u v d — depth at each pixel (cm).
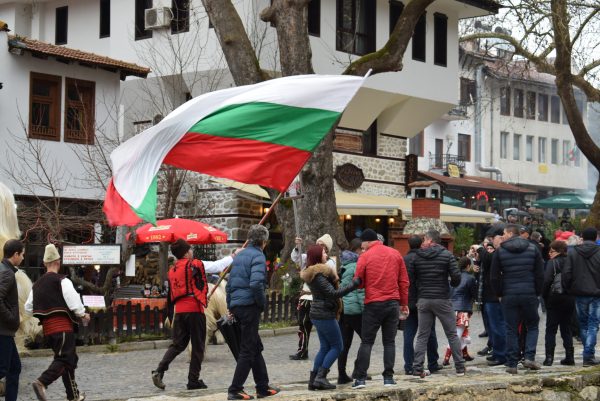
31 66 2519
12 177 2456
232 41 2270
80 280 1766
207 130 992
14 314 1003
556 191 6084
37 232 2347
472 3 3388
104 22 3228
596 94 3114
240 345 1058
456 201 4288
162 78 2958
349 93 1025
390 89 3203
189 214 2961
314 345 1797
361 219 3384
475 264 1714
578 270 1359
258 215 3003
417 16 2372
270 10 2278
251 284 1015
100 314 1750
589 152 2962
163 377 1390
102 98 2675
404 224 3431
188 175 2983
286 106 1011
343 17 3094
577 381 1195
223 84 2864
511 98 5672
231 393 1012
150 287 2005
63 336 1083
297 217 2073
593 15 2838
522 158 5756
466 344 1482
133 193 962
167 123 989
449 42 3481
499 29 4044
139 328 1812
